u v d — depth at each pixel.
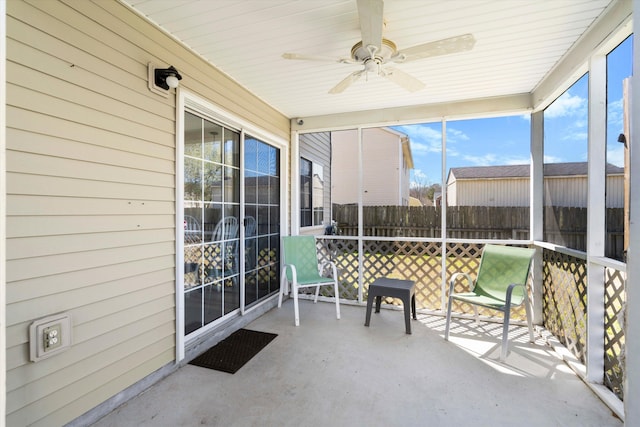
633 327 0.57
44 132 1.71
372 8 1.79
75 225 1.87
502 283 3.31
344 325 3.62
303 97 3.86
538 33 2.46
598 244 2.37
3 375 0.85
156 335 2.43
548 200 3.51
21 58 1.62
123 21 2.14
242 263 3.67
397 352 2.94
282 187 4.62
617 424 1.97
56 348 1.75
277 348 3.02
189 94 2.72
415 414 2.06
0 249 0.86
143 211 2.31
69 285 1.84
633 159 0.58
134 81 2.23
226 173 3.43
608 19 2.18
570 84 2.92
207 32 2.47
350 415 2.05
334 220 4.96
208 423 1.98
